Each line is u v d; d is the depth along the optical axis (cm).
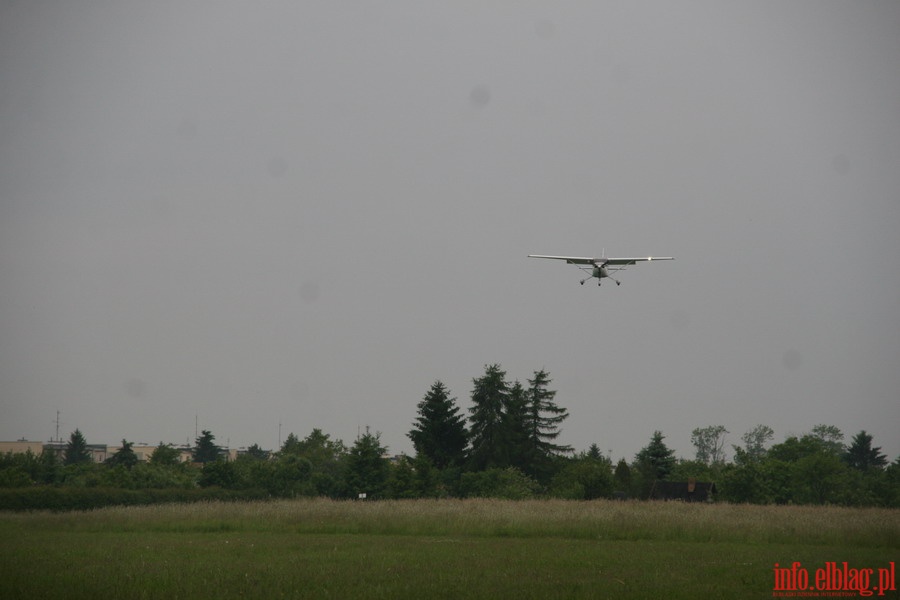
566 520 15800
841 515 17025
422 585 8544
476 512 16912
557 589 8381
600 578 9212
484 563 10444
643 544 13325
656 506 18788
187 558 10950
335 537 14262
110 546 12519
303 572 9456
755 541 13900
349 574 9312
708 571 9888
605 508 17988
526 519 15925
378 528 15425
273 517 16700
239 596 7975
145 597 7931
